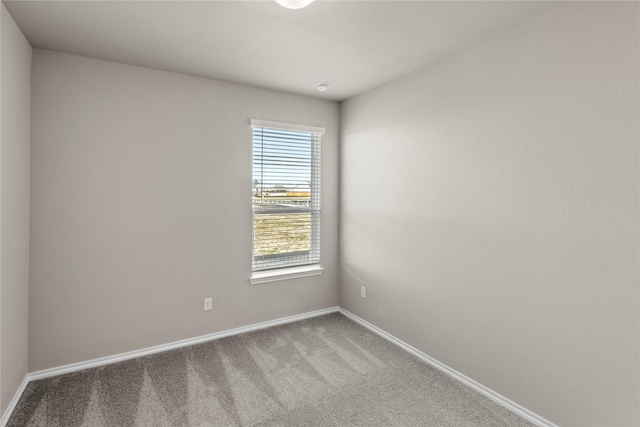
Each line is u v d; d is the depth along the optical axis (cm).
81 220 242
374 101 312
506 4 176
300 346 286
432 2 175
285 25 199
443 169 244
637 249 150
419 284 267
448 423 189
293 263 345
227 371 243
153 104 265
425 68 258
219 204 296
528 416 193
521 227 195
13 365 197
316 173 354
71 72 236
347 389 223
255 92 309
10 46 186
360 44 223
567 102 173
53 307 234
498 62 206
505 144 203
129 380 230
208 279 294
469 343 228
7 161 182
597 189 163
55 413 194
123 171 255
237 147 303
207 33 208
